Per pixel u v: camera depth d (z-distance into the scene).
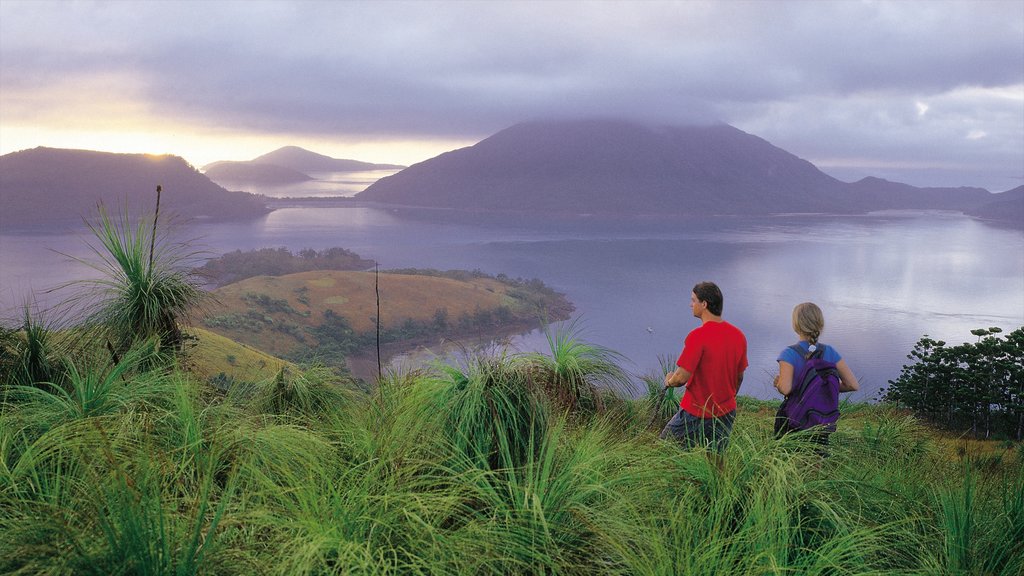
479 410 2.90
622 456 2.99
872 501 2.99
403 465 2.64
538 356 4.73
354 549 1.99
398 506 2.27
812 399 4.05
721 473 2.76
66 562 1.80
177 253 5.02
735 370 4.21
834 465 3.54
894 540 2.65
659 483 2.77
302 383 4.21
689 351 4.16
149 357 4.26
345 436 3.11
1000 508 2.88
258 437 2.79
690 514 2.48
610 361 5.25
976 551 2.58
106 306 4.55
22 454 2.45
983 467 3.63
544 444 2.72
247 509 2.23
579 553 2.30
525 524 2.32
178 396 3.19
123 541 1.88
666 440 3.43
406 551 2.12
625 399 5.25
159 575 1.88
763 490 2.54
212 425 3.02
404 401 3.33
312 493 2.28
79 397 3.17
